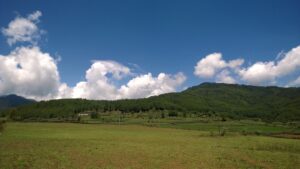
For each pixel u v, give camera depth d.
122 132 113.50
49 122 177.75
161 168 40.72
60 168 38.28
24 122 174.50
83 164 41.66
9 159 43.34
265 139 92.25
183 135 105.94
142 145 68.50
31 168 37.47
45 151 53.25
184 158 49.62
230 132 120.00
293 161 48.47
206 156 52.47
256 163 46.03
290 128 140.00
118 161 45.00
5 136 81.38
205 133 116.94
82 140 77.00
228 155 54.31
